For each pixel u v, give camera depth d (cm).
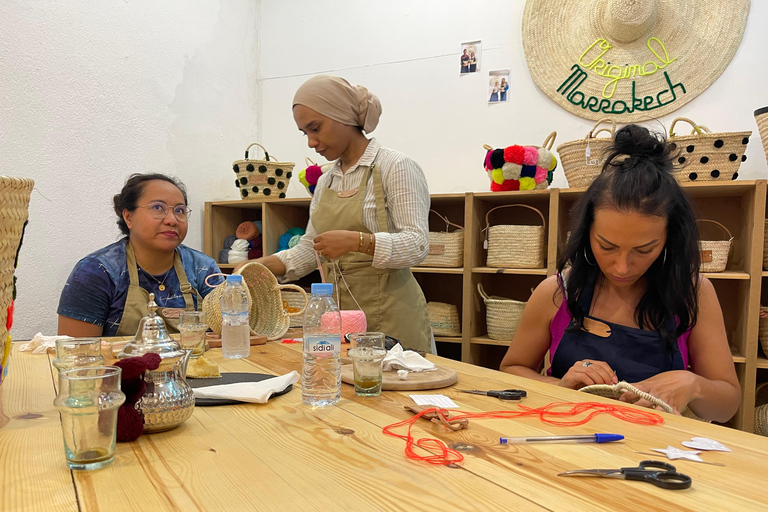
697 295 131
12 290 89
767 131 234
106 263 187
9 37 237
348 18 358
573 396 102
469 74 326
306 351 95
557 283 146
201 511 53
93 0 272
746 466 68
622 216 114
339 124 197
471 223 281
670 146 124
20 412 88
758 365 237
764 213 231
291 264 219
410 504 55
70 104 263
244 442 74
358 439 76
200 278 208
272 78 384
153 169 310
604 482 62
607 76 293
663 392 110
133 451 70
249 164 320
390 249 182
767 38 267
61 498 56
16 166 242
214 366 112
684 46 280
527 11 308
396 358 117
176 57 321
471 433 79
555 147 307
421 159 339
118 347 142
